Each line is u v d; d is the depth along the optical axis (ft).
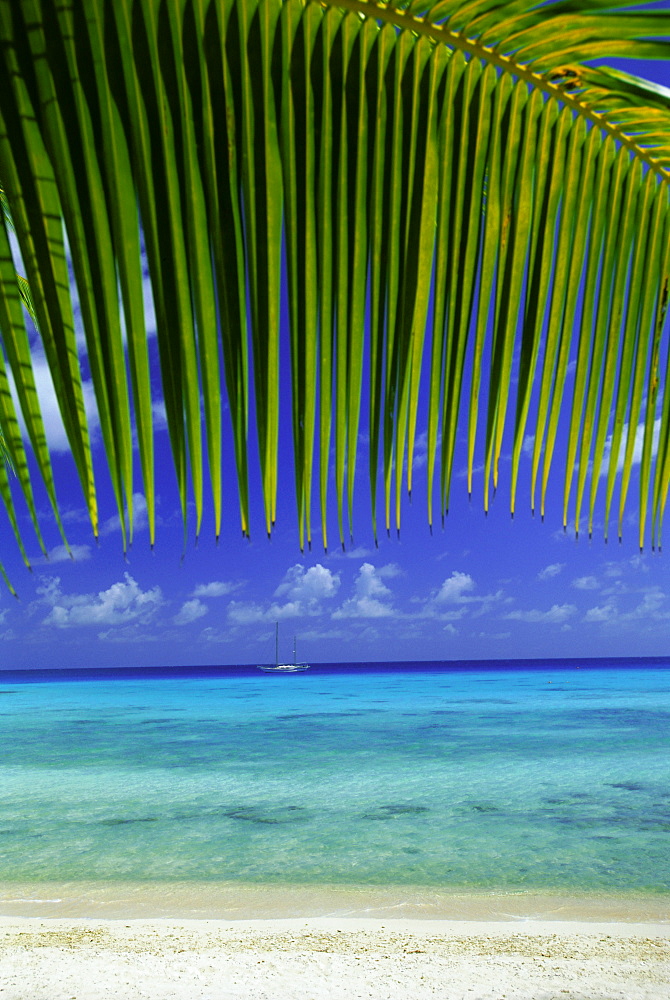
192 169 2.72
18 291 2.77
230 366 2.72
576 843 45.47
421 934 29.17
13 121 2.65
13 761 88.89
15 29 2.68
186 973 24.54
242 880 38.73
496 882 37.60
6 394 2.73
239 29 2.78
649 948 27.02
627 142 3.21
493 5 2.78
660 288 3.42
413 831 49.90
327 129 2.85
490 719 135.54
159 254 2.68
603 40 2.83
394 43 2.88
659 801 58.75
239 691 283.38
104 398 2.63
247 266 2.76
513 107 3.03
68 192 2.64
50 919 31.83
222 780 73.46
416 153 2.94
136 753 95.30
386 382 2.91
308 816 55.72
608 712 145.69
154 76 2.71
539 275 3.18
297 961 25.86
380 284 2.90
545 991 22.86
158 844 47.19
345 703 193.26
